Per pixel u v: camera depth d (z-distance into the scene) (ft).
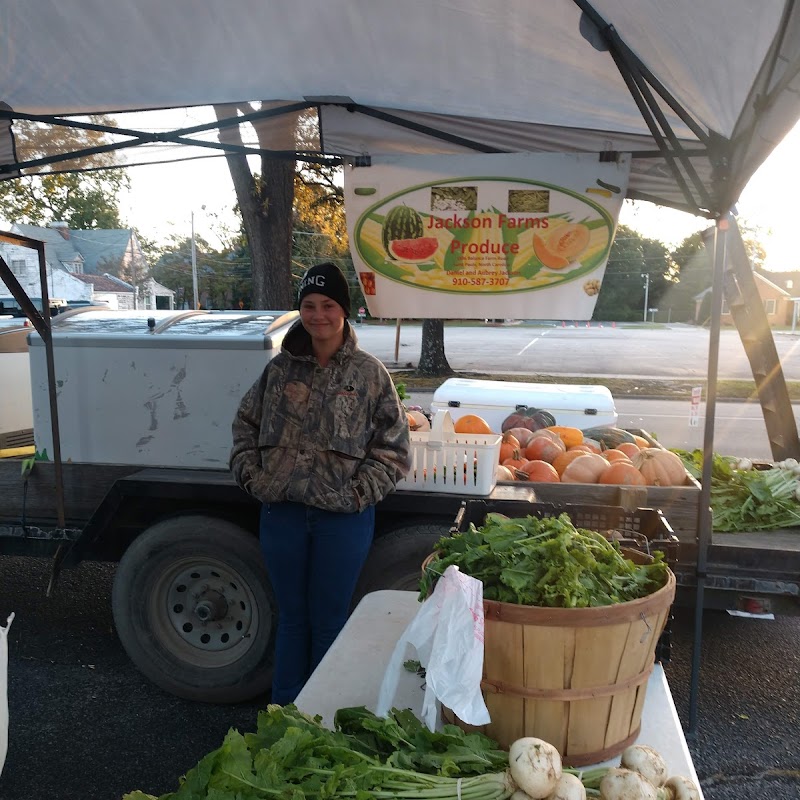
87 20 9.45
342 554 9.36
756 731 11.55
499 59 9.69
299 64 10.31
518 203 11.18
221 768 4.01
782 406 16.94
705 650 14.21
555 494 11.26
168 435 12.34
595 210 11.04
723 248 10.01
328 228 46.80
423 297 11.60
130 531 12.32
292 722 4.52
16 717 11.57
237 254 183.73
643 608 4.77
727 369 73.61
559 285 11.28
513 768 4.19
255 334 12.09
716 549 10.73
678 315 214.69
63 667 13.17
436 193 11.35
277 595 9.75
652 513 7.38
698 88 8.89
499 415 19.84
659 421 45.44
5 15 9.32
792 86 7.75
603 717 4.86
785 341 116.57
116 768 10.34
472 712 4.65
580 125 10.92
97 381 12.41
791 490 12.50
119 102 11.84
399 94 10.85
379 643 6.80
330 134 11.69
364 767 4.16
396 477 9.53
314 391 9.30
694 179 9.78
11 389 16.84
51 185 67.05
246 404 9.71
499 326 161.99
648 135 10.72
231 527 11.32
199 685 11.74
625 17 8.20
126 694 12.31
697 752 10.96
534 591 4.91
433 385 55.98
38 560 18.25
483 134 11.32
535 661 4.72
